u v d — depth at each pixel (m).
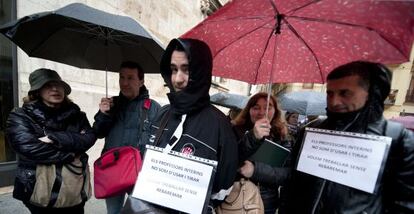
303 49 1.26
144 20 4.91
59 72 3.30
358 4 0.83
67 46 1.86
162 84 5.88
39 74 1.51
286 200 1.21
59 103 1.61
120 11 4.17
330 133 0.98
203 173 0.94
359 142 0.88
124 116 1.84
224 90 10.45
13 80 2.94
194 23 7.68
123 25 1.55
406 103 14.99
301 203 1.07
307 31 1.15
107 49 1.86
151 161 1.02
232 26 1.21
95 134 1.74
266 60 1.42
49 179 1.46
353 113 0.95
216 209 1.22
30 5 2.99
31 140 1.39
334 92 0.97
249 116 1.92
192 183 0.95
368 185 0.83
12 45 2.90
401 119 3.44
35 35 1.65
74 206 1.65
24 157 1.45
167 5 5.86
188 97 0.99
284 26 1.18
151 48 1.86
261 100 1.85
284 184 1.26
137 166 1.31
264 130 1.07
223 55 1.41
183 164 0.97
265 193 1.63
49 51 1.80
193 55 0.97
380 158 0.82
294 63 1.34
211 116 1.01
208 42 1.30
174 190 0.97
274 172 1.24
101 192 1.39
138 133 1.78
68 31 1.82
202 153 0.96
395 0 0.76
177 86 1.06
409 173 0.81
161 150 1.01
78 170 1.61
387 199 0.87
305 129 1.10
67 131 1.58
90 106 3.69
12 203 2.53
